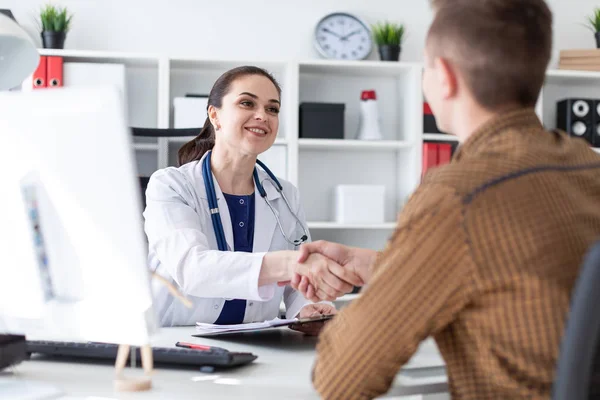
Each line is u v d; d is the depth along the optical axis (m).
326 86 4.07
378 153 4.12
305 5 4.02
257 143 2.08
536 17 0.90
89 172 0.95
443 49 0.93
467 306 0.84
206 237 2.00
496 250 0.81
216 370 1.18
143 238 0.98
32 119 0.95
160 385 1.06
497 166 0.85
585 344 0.74
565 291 0.79
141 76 3.87
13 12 3.77
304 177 4.06
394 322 0.86
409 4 4.10
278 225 2.14
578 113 3.99
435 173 0.90
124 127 0.93
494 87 0.90
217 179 2.12
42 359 1.23
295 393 1.03
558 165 0.88
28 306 1.03
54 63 3.52
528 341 0.80
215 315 1.99
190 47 3.91
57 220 0.98
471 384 0.87
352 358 0.89
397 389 1.02
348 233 4.10
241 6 3.96
